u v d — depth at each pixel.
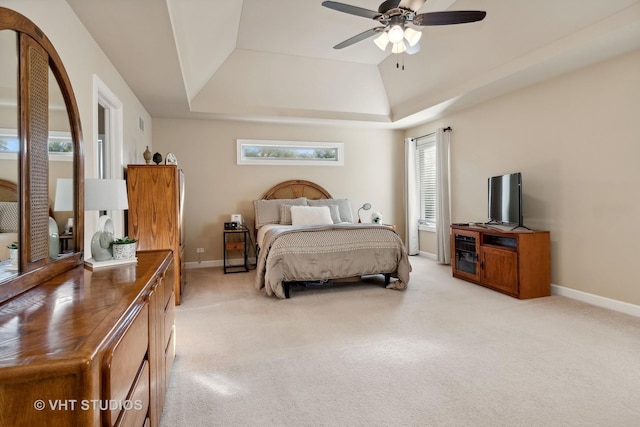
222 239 5.66
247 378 2.07
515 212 3.87
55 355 0.76
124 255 1.91
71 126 1.86
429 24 2.72
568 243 3.67
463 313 3.21
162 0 2.17
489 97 4.52
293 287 4.20
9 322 0.96
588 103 3.44
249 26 3.86
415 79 4.82
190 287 4.25
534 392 1.90
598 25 2.83
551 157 3.82
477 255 4.21
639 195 3.07
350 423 1.65
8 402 0.72
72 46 2.26
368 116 5.88
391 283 4.27
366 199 6.45
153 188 3.61
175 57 3.03
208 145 5.58
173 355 2.24
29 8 1.74
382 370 2.16
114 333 0.93
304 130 6.08
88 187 2.02
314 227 3.92
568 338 2.61
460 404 1.80
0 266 1.21
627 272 3.17
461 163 5.19
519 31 3.30
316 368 2.19
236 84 4.92
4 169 1.29
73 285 1.39
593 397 1.85
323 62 4.84
